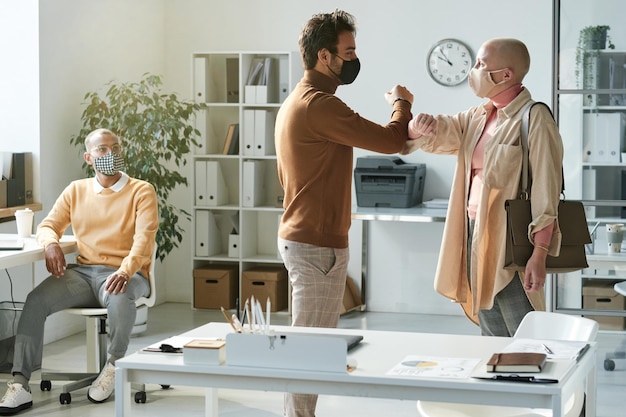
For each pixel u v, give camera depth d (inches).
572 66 258.5
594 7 255.6
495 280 145.7
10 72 264.2
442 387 100.3
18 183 257.1
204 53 312.0
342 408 200.8
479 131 150.8
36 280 263.0
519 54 146.1
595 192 259.4
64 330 273.1
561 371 103.0
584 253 145.9
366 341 121.4
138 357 112.6
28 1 261.4
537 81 300.8
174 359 111.5
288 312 311.3
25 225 226.4
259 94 308.7
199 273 316.2
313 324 144.7
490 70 146.3
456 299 154.2
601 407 199.6
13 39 263.6
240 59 309.4
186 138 290.4
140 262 207.2
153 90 322.7
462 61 303.3
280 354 106.3
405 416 194.9
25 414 195.6
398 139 147.3
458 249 153.3
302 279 144.4
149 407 200.7
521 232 142.6
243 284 312.8
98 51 291.0
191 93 315.6
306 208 143.4
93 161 213.2
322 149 142.3
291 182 144.4
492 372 102.4
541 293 146.6
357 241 316.8
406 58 307.6
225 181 325.7
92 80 288.5
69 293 207.9
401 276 313.4
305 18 314.5
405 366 107.3
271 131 316.5
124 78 305.6
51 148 269.0
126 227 213.2
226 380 108.0
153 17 321.1
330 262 144.9
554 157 143.9
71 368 236.2
